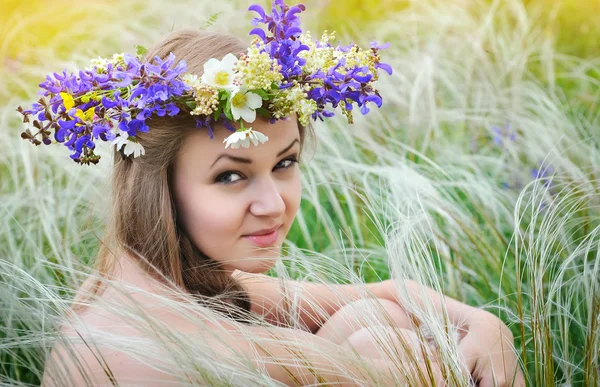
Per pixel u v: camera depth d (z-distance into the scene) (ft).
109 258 5.65
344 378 5.10
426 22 14.65
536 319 6.10
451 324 6.03
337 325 6.03
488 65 12.39
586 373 6.18
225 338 5.05
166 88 4.86
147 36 13.80
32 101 12.04
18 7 16.21
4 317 5.41
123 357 4.89
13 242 8.69
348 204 9.30
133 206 5.34
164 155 5.19
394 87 12.16
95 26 14.96
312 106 5.17
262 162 5.19
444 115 11.41
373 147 10.24
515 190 9.80
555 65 14.83
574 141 10.23
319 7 16.26
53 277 8.18
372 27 15.90
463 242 8.55
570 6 16.80
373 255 8.90
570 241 8.06
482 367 5.86
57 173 10.34
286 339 5.18
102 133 5.23
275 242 5.42
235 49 5.48
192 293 5.45
